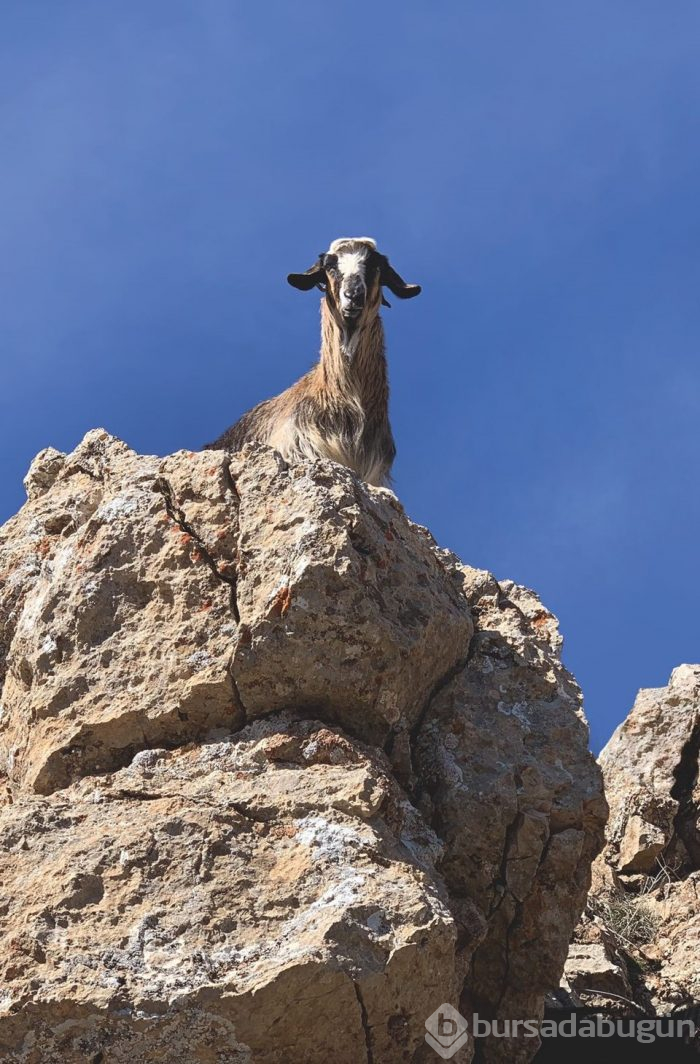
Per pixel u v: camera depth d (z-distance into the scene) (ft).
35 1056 46.47
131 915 50.14
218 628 58.95
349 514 60.29
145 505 62.69
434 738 63.52
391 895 50.65
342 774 55.21
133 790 55.06
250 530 60.49
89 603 60.54
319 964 47.47
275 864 51.98
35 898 50.44
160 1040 46.85
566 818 62.59
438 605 62.28
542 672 66.74
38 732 59.31
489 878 61.31
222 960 48.57
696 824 92.07
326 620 57.57
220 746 56.80
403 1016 49.96
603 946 79.15
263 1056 47.85
